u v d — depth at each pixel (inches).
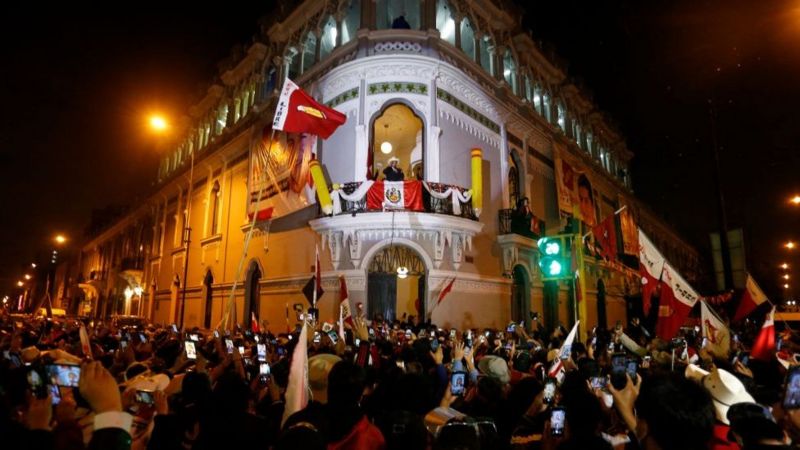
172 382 204.2
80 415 133.1
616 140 1535.4
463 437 101.7
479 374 246.4
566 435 124.9
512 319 791.1
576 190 1062.4
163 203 1464.1
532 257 859.4
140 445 138.9
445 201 669.9
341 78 737.0
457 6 800.9
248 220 914.7
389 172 679.7
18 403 148.3
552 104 1095.6
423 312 670.5
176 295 1214.3
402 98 692.7
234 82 1130.0
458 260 679.7
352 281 647.8
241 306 912.3
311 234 736.3
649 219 1720.0
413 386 156.8
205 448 117.9
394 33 716.0
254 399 203.3
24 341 377.1
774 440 104.3
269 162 868.0
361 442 115.7
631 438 132.9
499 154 836.6
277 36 963.3
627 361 229.1
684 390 95.6
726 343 320.2
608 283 1227.9
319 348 307.9
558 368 236.2
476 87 778.2
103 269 1984.5
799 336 563.5
